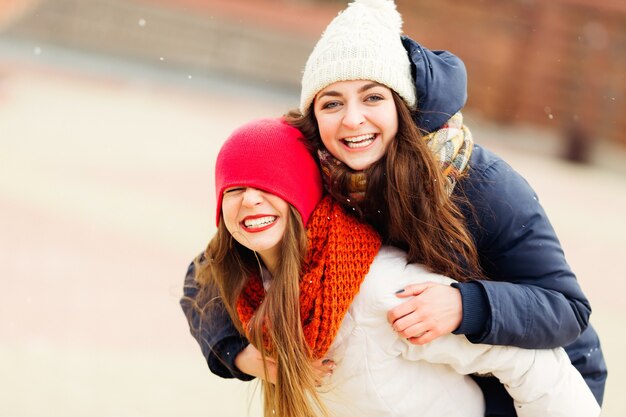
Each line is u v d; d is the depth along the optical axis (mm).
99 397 4121
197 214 7852
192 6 19656
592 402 2127
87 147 10570
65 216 7324
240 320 2199
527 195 2199
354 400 2105
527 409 2109
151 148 11000
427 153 2100
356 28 2111
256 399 4223
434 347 2039
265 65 19438
